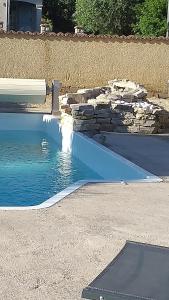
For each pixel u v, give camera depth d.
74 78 18.95
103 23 35.72
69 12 44.00
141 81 19.28
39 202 8.59
